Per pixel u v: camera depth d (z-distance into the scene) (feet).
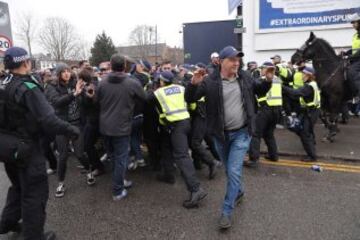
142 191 15.49
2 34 29.01
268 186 15.53
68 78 15.62
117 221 12.66
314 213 12.82
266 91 12.01
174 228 12.01
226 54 11.09
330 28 32.42
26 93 9.62
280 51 34.32
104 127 13.71
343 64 22.13
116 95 13.42
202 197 13.64
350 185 15.51
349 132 25.52
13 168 10.68
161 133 16.37
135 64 18.84
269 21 34.01
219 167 18.29
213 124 11.87
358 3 31.19
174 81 17.29
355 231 11.45
